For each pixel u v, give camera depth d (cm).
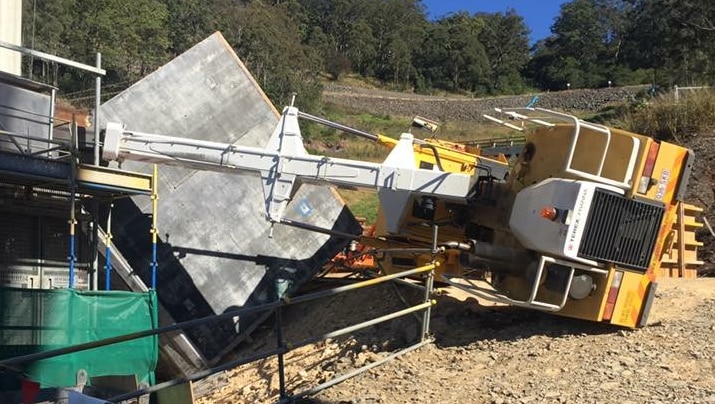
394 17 12988
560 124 852
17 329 898
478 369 782
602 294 812
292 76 6300
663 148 826
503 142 3109
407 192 985
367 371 821
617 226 802
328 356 958
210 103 1314
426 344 878
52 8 5272
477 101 8306
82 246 1180
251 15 6600
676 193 849
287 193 926
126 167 1230
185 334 1203
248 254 1280
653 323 863
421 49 12706
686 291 1017
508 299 822
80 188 1020
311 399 755
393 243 1124
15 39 1755
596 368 735
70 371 927
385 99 8106
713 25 4566
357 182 920
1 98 1142
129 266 1179
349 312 1119
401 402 714
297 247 1309
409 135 942
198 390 1080
